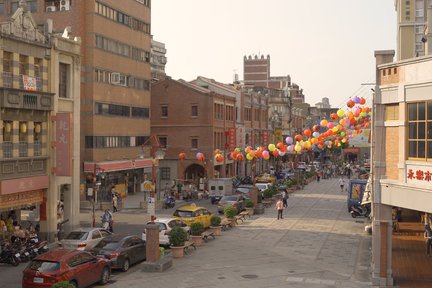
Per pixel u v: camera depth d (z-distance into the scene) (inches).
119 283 762.2
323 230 1237.1
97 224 1358.3
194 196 2020.2
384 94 752.3
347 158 4665.4
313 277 797.9
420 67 690.2
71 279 676.1
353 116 1277.1
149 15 2283.5
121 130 2038.6
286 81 4909.0
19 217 1143.0
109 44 1948.8
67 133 1073.5
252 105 3014.3
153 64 5024.6
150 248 839.1
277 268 853.8
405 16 2615.7
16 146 979.9
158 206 1699.1
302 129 4224.9
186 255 951.0
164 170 2413.9
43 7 1872.5
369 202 1138.0
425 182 675.4
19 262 879.7
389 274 754.8
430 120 672.4
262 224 1328.7
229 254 960.9
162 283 761.0
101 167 1814.7
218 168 2461.9
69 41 1147.9
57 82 1103.0
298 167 3142.2
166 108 2416.3
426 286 750.5
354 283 765.3
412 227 1290.6
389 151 749.3
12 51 973.8
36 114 1040.8
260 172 3115.2
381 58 761.6
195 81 2783.0
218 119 2450.8
